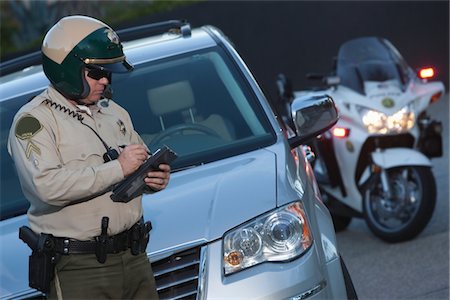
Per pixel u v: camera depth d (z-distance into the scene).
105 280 8.59
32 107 8.56
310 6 30.77
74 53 8.52
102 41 8.59
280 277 9.18
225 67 12.18
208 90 11.91
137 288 8.84
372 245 16.69
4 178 11.09
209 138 11.30
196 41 12.73
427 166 15.80
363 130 16.38
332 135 16.77
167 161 8.37
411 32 30.45
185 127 11.48
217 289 9.06
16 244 9.73
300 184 10.24
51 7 35.59
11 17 35.91
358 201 16.77
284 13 30.89
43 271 8.47
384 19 30.59
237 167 10.45
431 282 14.27
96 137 8.67
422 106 16.67
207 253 9.20
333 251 9.98
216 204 9.64
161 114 11.68
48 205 8.55
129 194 8.30
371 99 16.48
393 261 15.51
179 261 9.23
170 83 11.98
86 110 8.70
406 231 15.98
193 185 10.15
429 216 15.84
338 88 17.28
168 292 9.18
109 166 8.24
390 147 16.59
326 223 10.27
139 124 11.58
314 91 18.17
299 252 9.37
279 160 10.46
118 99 11.86
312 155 12.48
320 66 30.91
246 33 31.05
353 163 16.58
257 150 10.91
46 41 8.65
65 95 8.66
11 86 12.04
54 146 8.46
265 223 9.40
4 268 9.36
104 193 8.48
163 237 9.29
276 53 31.00
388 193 16.08
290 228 9.41
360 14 30.70
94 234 8.52
